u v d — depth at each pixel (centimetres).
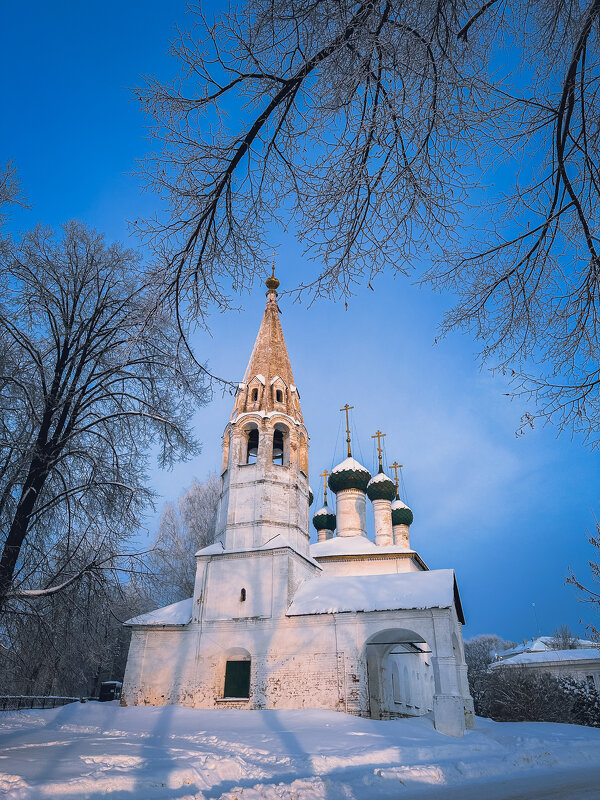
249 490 2783
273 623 2470
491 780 1257
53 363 1547
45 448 1366
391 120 398
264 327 3312
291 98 440
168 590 3581
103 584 1354
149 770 984
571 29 434
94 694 3869
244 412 2958
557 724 2742
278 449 3039
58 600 1348
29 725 1902
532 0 435
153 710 2212
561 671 5041
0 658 1392
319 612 2417
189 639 2564
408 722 2105
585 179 464
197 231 498
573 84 417
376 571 3388
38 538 1408
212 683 2444
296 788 988
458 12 436
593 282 484
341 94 418
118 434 1517
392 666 3012
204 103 446
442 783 1201
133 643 2612
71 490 1359
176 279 528
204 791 942
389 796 998
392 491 4003
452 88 403
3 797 755
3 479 1341
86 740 1400
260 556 2622
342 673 2298
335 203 434
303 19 413
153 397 1466
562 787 1082
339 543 3628
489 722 2919
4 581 1235
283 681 2353
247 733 1731
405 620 2308
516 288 520
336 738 1645
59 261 1531
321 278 475
